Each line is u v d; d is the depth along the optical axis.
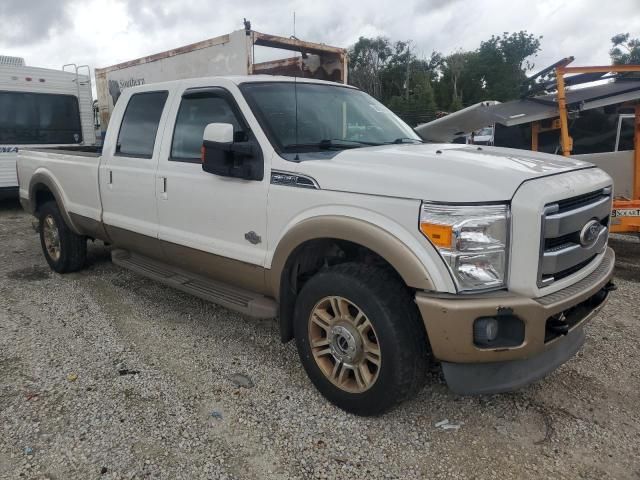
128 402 3.32
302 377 3.65
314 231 3.09
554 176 2.90
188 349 4.08
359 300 2.93
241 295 3.90
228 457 2.82
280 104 3.82
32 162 6.19
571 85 7.55
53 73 11.51
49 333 4.36
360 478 2.68
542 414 3.22
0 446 2.88
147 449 2.87
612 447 2.91
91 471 2.70
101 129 14.78
